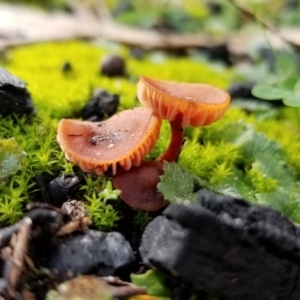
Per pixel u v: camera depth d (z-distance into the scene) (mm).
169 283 64
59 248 64
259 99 128
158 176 72
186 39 190
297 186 85
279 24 207
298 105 87
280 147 91
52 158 80
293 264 60
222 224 60
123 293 60
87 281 60
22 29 175
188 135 98
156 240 63
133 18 212
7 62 146
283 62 113
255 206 62
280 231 60
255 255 60
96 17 207
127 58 166
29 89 109
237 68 168
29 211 66
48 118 92
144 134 69
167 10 222
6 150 72
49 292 60
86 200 75
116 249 65
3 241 63
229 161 90
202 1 241
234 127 97
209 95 77
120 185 71
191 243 60
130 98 115
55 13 210
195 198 66
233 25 222
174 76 150
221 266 60
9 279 59
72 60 150
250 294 61
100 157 69
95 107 103
